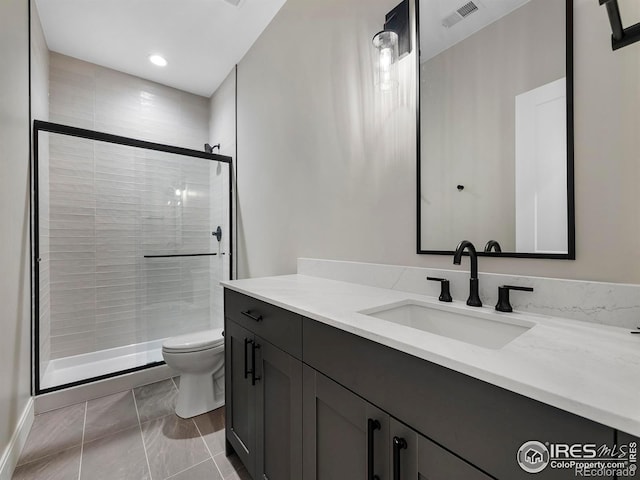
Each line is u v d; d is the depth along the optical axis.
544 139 0.91
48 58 2.41
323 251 1.74
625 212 0.77
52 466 1.43
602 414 0.40
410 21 1.28
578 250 0.84
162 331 2.83
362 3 1.50
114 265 2.62
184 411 1.83
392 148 1.36
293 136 1.98
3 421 1.35
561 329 0.76
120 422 1.78
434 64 1.19
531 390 0.46
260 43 2.34
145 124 2.92
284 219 2.08
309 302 1.08
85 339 2.48
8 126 1.48
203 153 2.75
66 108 2.51
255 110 2.42
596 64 0.81
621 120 0.77
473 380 0.54
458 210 1.12
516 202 0.97
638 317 0.74
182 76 2.90
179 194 2.94
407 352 0.64
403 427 0.66
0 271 1.36
